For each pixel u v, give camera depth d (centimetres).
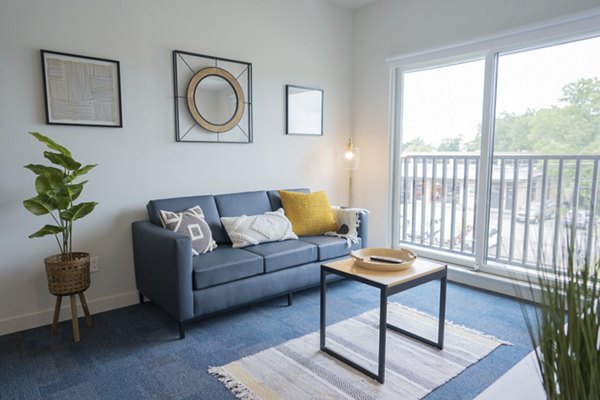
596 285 68
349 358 209
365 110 414
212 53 317
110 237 280
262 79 351
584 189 278
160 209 282
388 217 403
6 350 223
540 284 74
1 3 231
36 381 192
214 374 196
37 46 243
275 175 371
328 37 398
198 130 315
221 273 244
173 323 258
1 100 234
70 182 231
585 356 67
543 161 309
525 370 119
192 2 304
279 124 368
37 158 248
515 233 337
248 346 225
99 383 190
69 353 219
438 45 342
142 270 272
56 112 252
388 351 217
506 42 298
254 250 279
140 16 280
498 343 226
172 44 296
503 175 335
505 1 299
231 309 257
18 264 247
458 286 326
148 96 288
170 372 199
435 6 344
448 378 191
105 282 280
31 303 254
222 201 315
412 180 407
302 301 295
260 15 345
